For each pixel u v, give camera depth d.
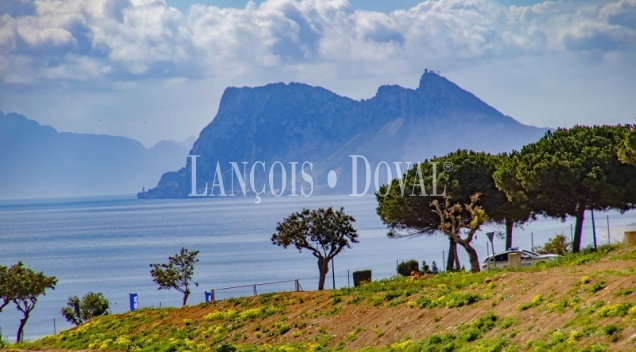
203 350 39.38
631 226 81.50
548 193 54.72
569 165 53.16
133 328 48.50
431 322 33.69
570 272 34.69
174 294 113.56
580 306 27.22
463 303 34.12
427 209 58.91
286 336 39.28
